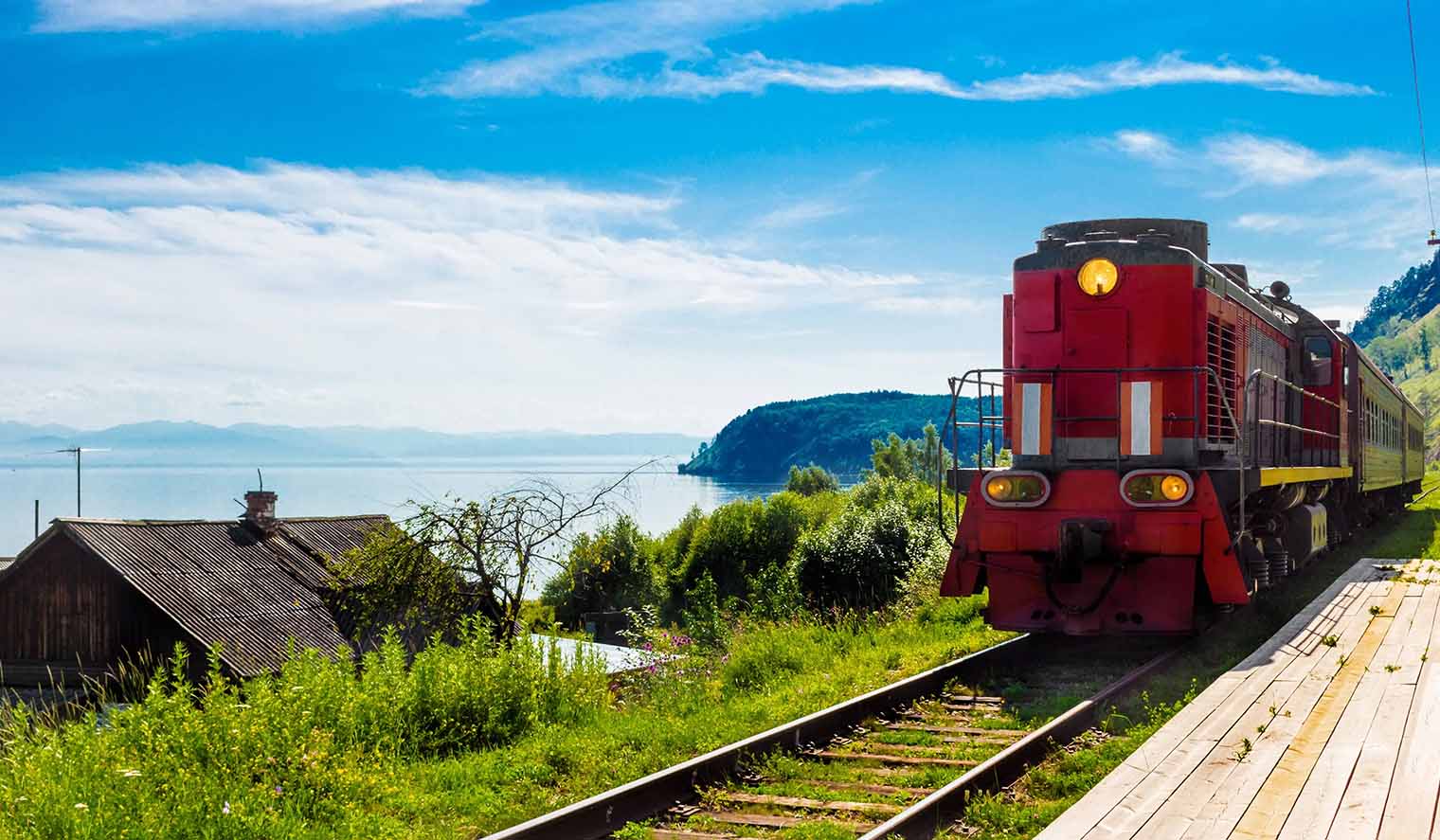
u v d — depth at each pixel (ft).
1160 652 37.22
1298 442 53.42
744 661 41.19
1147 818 16.29
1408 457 97.60
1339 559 57.88
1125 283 37.22
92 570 79.41
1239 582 34.45
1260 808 16.60
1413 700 23.38
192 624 77.36
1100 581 36.24
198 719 24.81
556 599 130.21
